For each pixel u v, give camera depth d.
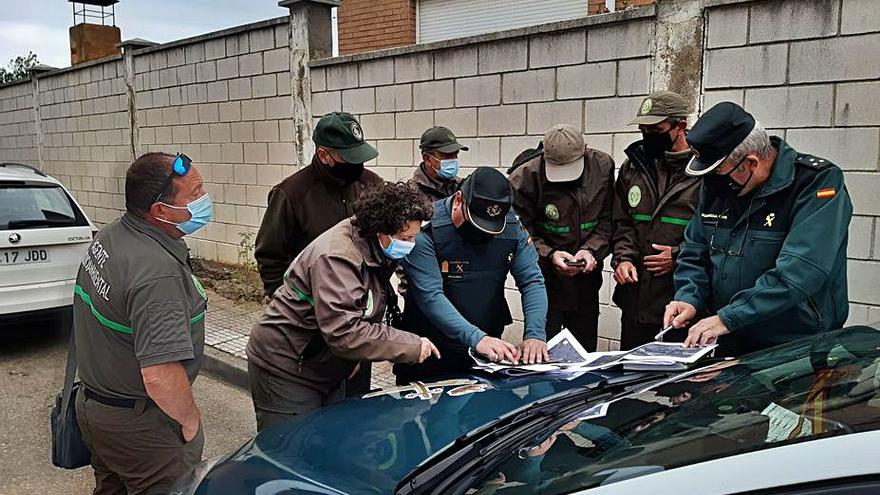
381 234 2.39
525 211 3.58
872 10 3.30
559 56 4.52
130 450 2.29
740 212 2.54
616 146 4.33
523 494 1.46
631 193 3.38
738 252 2.53
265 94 6.94
